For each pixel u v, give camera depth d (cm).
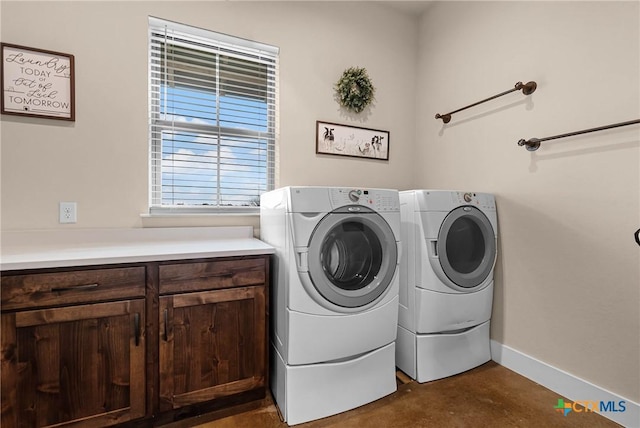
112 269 126
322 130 238
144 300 131
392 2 257
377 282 159
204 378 142
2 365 111
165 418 137
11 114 159
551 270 174
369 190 159
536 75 182
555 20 173
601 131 153
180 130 201
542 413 153
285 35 225
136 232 183
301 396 144
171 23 193
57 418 119
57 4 167
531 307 184
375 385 162
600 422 146
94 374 124
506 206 199
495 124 206
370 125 258
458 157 234
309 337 143
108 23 178
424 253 178
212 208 209
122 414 129
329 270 155
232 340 148
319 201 144
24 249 147
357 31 250
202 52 206
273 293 166
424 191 180
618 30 148
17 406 113
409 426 143
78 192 173
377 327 160
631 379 143
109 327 126
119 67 180
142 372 131
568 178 166
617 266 147
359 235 162
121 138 182
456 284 183
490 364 202
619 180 147
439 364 183
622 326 146
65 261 118
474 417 150
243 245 167
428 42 264
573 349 164
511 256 196
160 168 197
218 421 145
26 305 114
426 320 179
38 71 163
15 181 161
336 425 144
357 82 244
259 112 223
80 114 172
